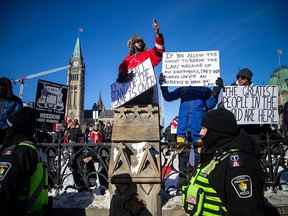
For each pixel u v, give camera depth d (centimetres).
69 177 699
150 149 470
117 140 480
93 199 505
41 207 319
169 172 531
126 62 531
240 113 578
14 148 313
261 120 575
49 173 554
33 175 315
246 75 602
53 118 778
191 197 263
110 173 464
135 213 452
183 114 580
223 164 242
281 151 545
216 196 247
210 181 248
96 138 1141
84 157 555
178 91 607
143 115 496
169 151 536
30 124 333
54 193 545
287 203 475
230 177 230
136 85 512
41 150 556
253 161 235
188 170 520
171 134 749
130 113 499
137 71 518
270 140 545
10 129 330
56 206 482
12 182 297
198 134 561
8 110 551
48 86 778
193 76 569
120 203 455
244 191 222
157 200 454
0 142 537
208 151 268
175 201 487
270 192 533
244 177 226
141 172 460
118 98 516
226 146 252
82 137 976
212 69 568
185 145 527
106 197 513
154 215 450
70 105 12900
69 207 479
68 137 955
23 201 306
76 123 982
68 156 556
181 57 573
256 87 581
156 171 459
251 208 218
